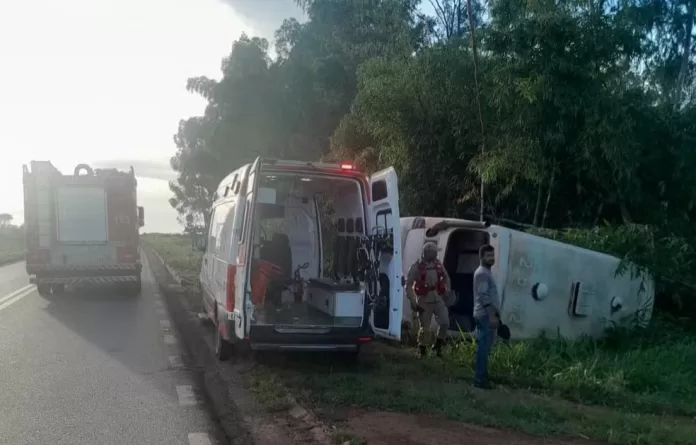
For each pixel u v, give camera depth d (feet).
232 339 28.32
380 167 50.44
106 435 19.98
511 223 43.83
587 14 37.47
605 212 41.98
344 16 79.71
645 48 41.73
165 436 19.97
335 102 77.92
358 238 29.86
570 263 33.40
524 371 27.55
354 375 27.07
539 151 37.40
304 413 21.77
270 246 33.73
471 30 39.93
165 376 27.48
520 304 32.14
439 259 35.27
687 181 39.96
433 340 31.63
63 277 51.78
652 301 35.63
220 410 22.77
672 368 28.40
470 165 40.91
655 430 20.47
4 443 19.16
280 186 33.32
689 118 40.37
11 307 47.67
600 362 28.43
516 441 19.30
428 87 44.06
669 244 36.50
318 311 30.30
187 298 54.29
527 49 36.73
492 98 39.04
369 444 18.57
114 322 41.32
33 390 25.02
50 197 51.39
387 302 27.04
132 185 53.06
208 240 40.32
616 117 36.73
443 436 19.56
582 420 21.45
